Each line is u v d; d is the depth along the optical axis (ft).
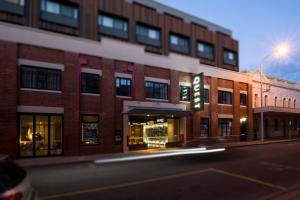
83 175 45.03
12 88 65.36
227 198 32.89
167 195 33.65
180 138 96.73
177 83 96.99
